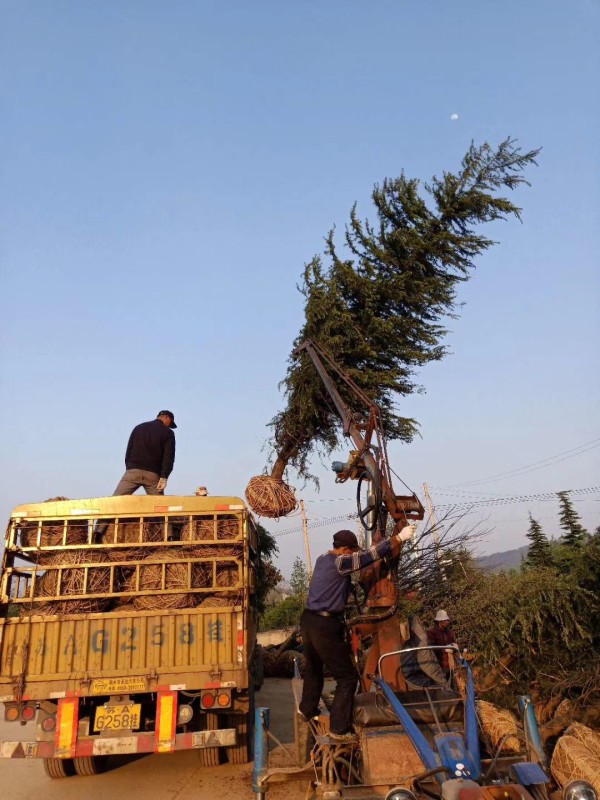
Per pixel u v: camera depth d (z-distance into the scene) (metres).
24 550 6.51
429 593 10.05
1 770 7.20
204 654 6.35
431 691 5.05
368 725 4.62
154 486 8.78
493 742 5.32
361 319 11.68
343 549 5.43
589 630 7.95
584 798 3.70
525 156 11.60
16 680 6.07
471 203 11.48
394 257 11.66
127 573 6.72
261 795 4.73
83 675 6.15
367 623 5.54
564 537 20.98
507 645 8.43
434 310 11.93
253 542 7.59
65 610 6.36
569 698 7.65
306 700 5.37
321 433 11.75
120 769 7.02
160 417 9.23
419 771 4.34
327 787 4.41
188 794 6.05
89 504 6.72
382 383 11.31
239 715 6.96
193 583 6.69
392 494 6.33
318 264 11.98
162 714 6.14
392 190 11.94
